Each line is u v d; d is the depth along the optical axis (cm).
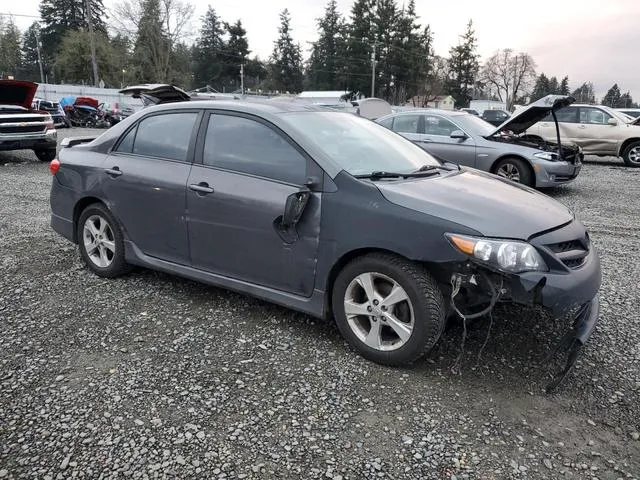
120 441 243
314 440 246
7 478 220
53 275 455
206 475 224
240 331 352
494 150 877
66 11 7106
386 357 305
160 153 398
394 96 6581
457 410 270
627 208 792
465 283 278
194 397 278
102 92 3994
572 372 307
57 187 467
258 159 346
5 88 1220
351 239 304
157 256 407
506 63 7731
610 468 232
